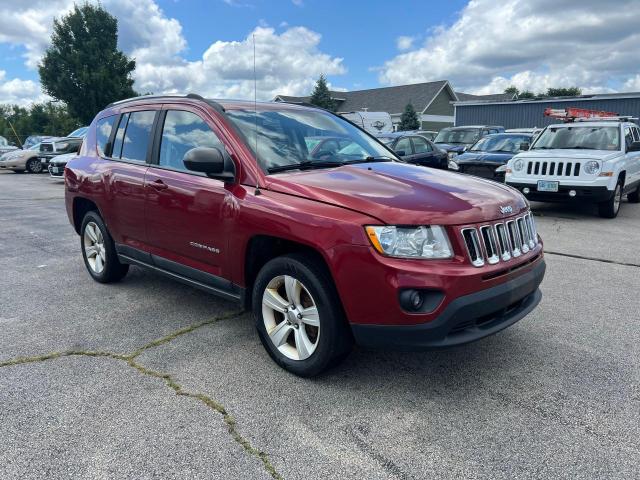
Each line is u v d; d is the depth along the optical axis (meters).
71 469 2.43
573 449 2.58
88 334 4.01
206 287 3.92
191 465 2.47
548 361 3.54
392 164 4.02
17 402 3.01
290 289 3.25
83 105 40.25
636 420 2.83
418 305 2.78
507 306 3.11
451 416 2.88
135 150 4.59
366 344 2.96
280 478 2.38
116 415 2.88
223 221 3.55
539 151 9.79
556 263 6.13
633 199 11.85
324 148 4.05
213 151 3.45
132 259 4.71
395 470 2.43
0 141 29.77
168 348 3.75
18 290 5.14
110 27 41.62
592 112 13.17
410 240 2.80
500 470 2.43
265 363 3.51
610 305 4.66
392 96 53.75
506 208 3.23
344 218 2.91
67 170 5.43
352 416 2.88
